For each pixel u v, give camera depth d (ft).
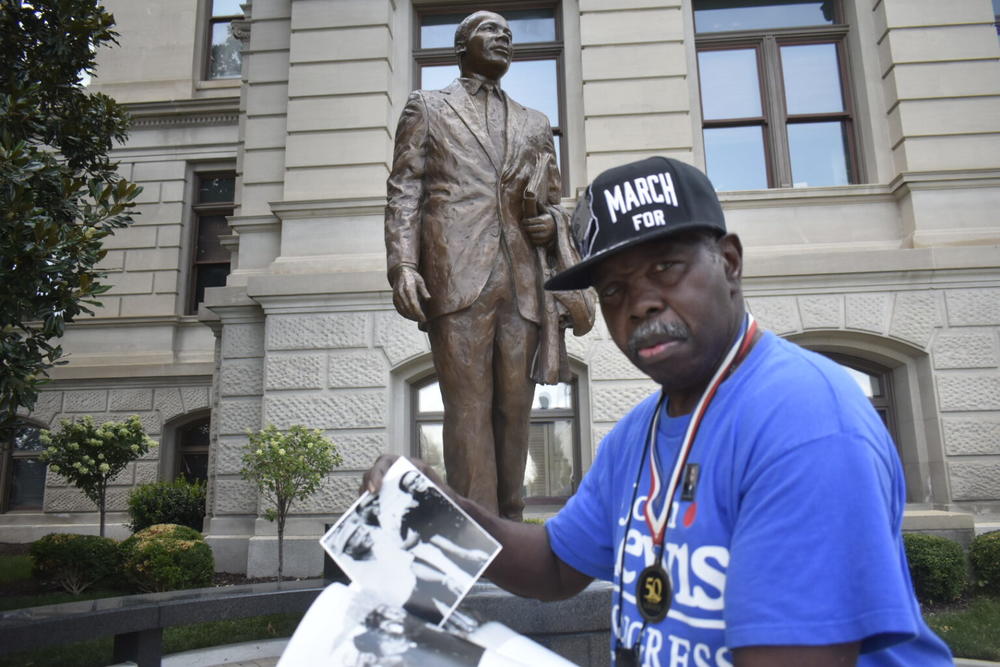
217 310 34.47
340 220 33.99
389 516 4.74
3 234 19.52
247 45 40.50
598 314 31.40
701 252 4.17
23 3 25.75
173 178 52.13
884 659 3.64
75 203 22.70
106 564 27.58
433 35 38.32
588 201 4.30
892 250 31.40
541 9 38.22
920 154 33.14
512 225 12.72
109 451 32.14
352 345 32.17
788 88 36.83
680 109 34.32
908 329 31.14
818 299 31.58
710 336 4.15
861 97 35.58
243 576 30.37
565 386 32.58
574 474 31.89
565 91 36.35
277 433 26.96
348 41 35.81
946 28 34.22
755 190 33.58
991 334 30.86
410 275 12.01
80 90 28.50
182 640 18.61
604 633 10.75
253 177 36.27
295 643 3.97
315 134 35.04
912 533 25.72
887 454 3.51
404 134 12.94
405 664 3.88
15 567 32.89
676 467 4.11
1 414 22.67
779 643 3.12
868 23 35.78
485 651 4.08
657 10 35.27
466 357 12.25
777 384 3.78
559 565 5.43
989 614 22.44
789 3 37.55
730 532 3.75
